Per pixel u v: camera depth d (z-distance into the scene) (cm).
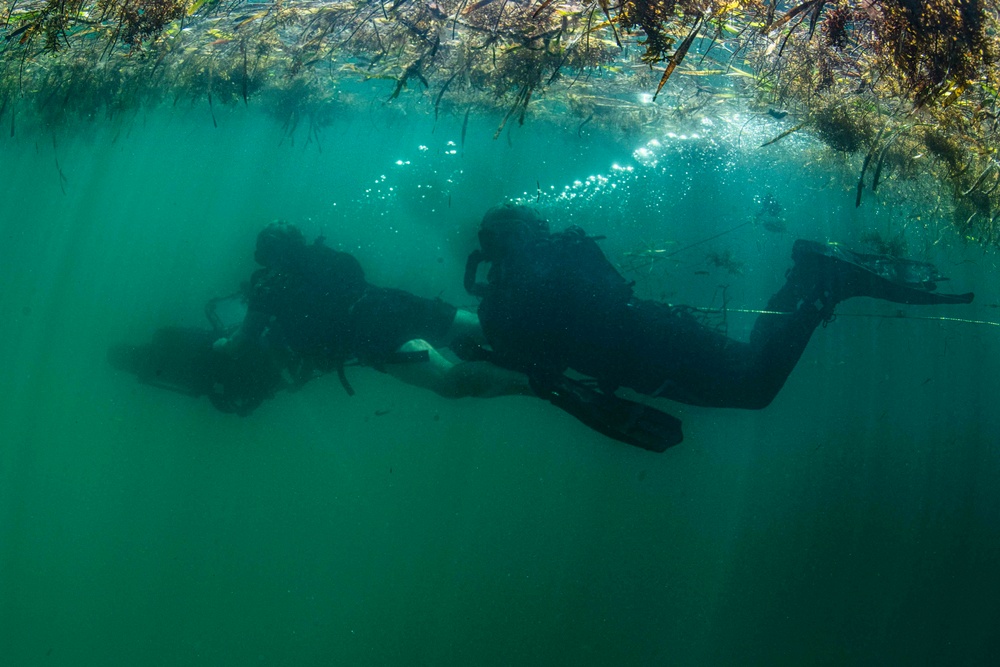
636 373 321
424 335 404
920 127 331
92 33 367
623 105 480
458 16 304
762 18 286
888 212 471
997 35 252
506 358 332
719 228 506
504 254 337
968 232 445
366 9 325
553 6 296
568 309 321
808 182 477
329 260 402
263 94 472
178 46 400
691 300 495
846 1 257
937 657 554
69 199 1216
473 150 544
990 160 344
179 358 477
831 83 321
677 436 320
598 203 520
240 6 342
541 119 493
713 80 423
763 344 322
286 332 401
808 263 334
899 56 258
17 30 322
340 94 490
